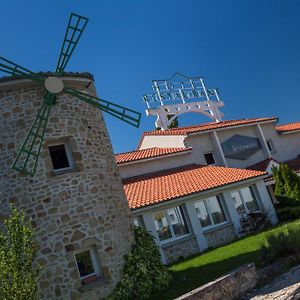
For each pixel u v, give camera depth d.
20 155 13.66
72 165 14.34
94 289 13.27
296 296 10.93
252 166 31.16
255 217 23.81
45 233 13.23
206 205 22.98
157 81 34.91
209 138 30.89
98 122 15.72
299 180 26.09
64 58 15.01
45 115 14.02
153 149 30.69
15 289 10.20
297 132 36.06
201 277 14.68
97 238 13.86
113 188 15.24
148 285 14.05
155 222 21.05
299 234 14.95
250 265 13.10
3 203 13.48
